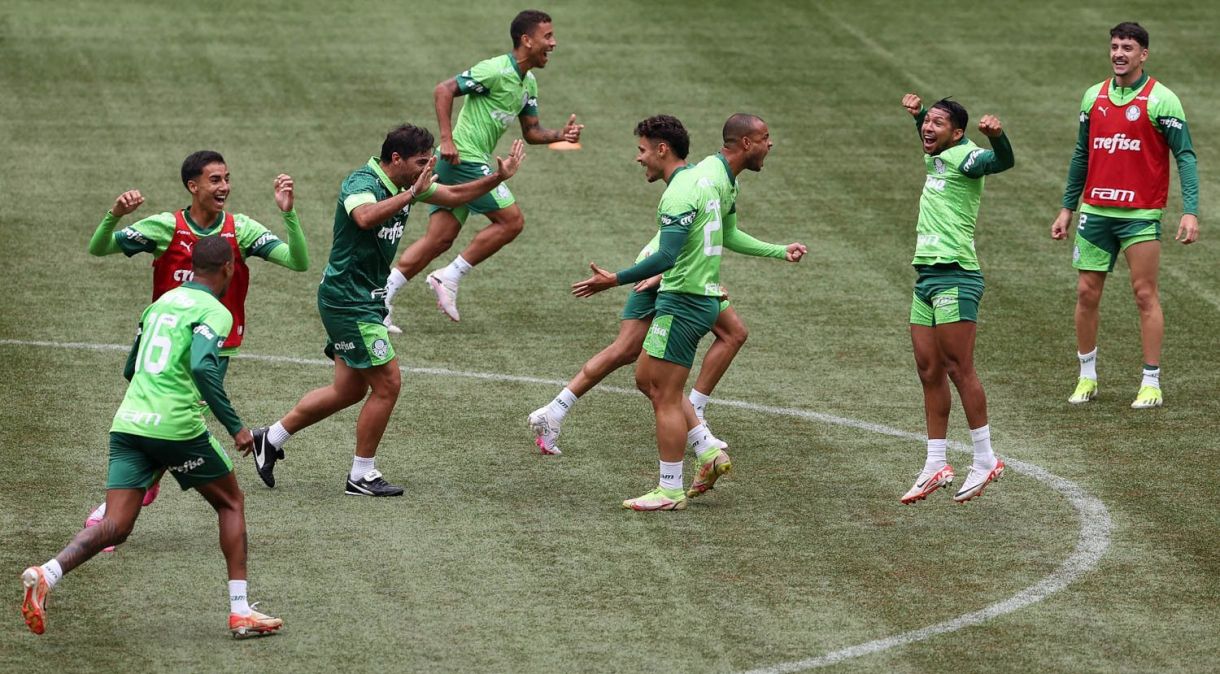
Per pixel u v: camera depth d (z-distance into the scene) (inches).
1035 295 2062.0
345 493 1373.0
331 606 1125.7
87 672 1011.9
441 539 1264.8
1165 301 2036.2
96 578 1169.4
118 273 2074.3
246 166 2534.5
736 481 1424.7
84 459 1430.9
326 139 2679.6
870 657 1047.0
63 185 2416.3
